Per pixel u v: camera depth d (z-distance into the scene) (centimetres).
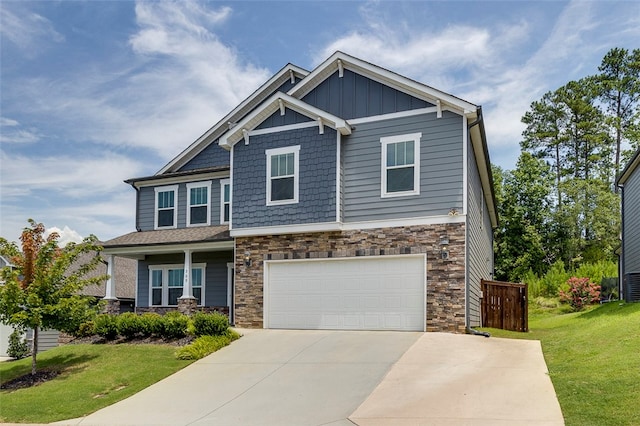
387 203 1600
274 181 1736
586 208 3669
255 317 1730
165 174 2277
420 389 967
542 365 1076
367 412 867
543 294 3089
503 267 3719
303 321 1666
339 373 1124
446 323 1485
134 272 3022
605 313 1717
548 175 4150
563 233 3716
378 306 1577
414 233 1555
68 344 1661
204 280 2150
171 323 1576
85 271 1477
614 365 931
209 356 1386
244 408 957
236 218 1780
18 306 1348
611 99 4669
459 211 1509
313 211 1664
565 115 4616
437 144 1564
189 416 936
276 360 1284
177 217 2228
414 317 1531
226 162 2270
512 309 1609
